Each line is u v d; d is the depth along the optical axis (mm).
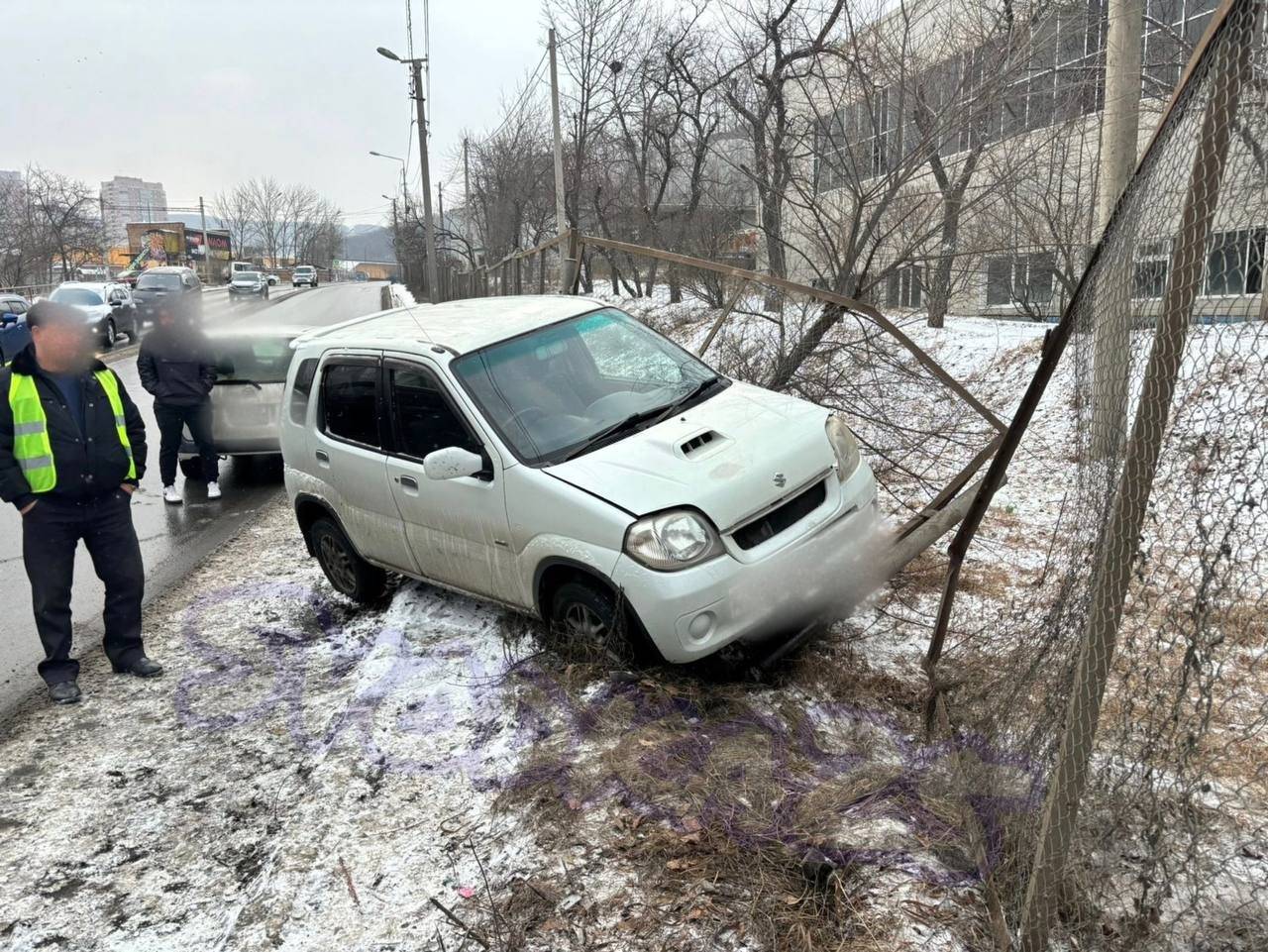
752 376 7160
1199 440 2018
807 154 8727
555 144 17953
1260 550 1966
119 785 3689
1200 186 1718
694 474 3865
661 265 19250
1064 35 7863
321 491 5336
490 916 2656
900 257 7750
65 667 4539
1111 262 2309
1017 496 6426
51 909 2979
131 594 4723
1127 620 2398
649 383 4852
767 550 3791
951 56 7691
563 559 3922
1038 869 2035
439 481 4473
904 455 6531
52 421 4324
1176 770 2115
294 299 41562
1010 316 13430
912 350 5695
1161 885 2129
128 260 69750
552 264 26047
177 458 8836
